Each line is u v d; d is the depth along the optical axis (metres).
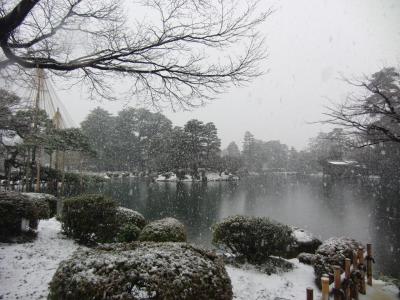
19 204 7.09
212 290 2.94
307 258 7.30
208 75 5.09
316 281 5.86
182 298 2.72
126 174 63.44
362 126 6.48
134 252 3.07
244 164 94.56
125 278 2.69
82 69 5.54
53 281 2.85
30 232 7.30
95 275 2.70
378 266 11.58
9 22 3.97
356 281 5.39
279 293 5.12
